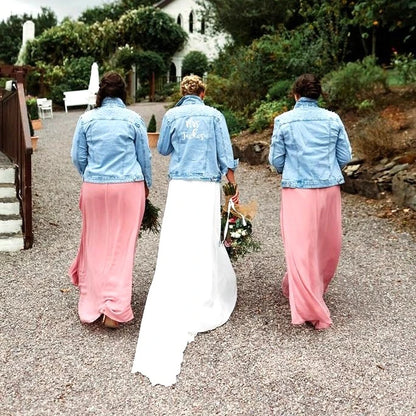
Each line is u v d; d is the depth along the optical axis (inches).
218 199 155.7
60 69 870.4
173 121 153.1
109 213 144.9
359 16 375.2
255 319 155.3
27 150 212.2
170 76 1157.1
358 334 146.3
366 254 213.8
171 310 145.0
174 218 151.0
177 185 151.9
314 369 127.8
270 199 303.6
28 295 170.9
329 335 145.4
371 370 127.6
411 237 230.5
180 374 125.3
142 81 1037.2
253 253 214.2
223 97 492.4
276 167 156.5
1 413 109.3
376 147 295.0
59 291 174.7
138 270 195.3
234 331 147.5
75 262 156.6
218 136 153.0
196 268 149.6
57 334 144.5
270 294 174.1
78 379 122.6
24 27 952.9
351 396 117.0
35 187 318.7
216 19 597.9
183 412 110.7
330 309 163.0
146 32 1040.2
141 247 220.8
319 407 112.9
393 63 401.4
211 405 113.2
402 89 360.2
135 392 117.7
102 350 136.0
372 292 176.7
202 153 151.3
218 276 156.7
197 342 140.8
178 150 152.7
